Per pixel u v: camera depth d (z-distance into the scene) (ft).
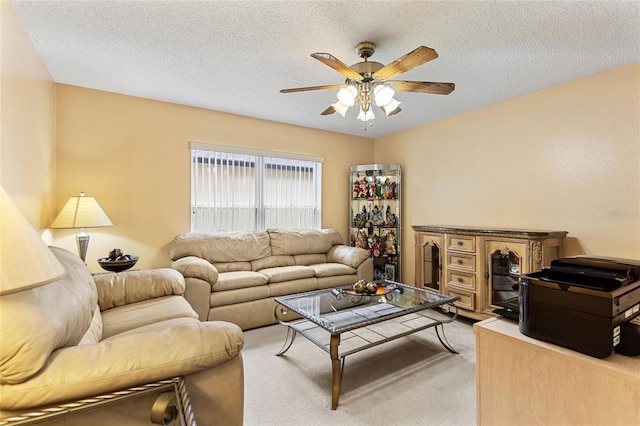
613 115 8.39
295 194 14.44
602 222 8.60
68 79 9.27
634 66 8.04
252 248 11.91
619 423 2.82
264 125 13.38
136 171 10.72
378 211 15.37
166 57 7.90
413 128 14.55
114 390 3.42
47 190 8.64
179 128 11.48
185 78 9.19
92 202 8.81
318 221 15.12
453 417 5.66
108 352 3.54
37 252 3.35
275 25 6.52
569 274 3.55
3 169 5.67
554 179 9.62
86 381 3.27
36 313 3.29
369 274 12.59
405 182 14.98
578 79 9.07
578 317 3.14
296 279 11.10
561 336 3.25
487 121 11.48
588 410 3.01
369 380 6.89
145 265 10.87
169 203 11.32
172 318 6.26
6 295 3.13
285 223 14.14
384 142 16.20
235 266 11.41
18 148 6.39
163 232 11.21
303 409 5.90
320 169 15.12
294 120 13.53
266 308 10.21
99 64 8.28
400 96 10.51
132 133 10.64
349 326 6.29
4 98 5.67
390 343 8.82
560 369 3.20
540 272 3.77
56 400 3.18
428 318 10.06
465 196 12.27
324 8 5.96
